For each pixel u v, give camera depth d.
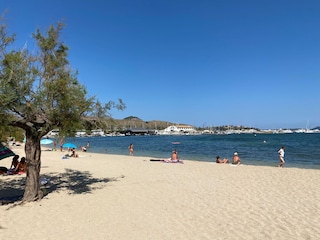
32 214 9.26
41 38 10.64
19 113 9.79
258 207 10.26
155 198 11.51
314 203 10.79
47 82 9.88
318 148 51.00
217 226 8.26
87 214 9.30
